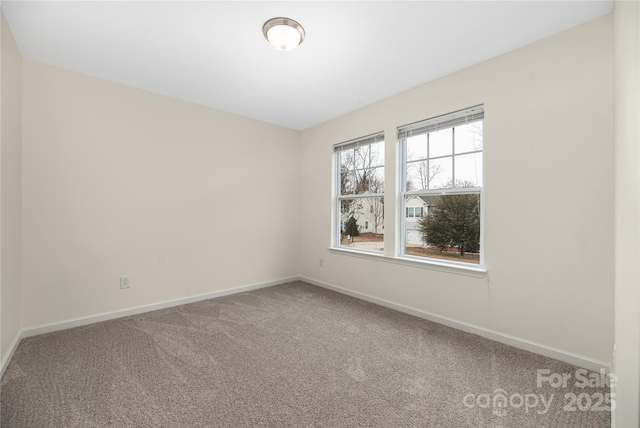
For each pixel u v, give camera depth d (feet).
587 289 6.43
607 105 6.18
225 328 8.71
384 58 8.05
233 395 5.54
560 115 6.79
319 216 13.84
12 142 6.95
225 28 6.75
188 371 6.35
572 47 6.63
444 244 9.64
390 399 5.44
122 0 5.82
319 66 8.48
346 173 13.00
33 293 8.06
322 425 4.79
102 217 9.23
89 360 6.77
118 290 9.53
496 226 7.87
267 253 13.64
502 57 7.78
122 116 9.61
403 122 10.24
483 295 8.13
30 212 8.00
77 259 8.79
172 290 10.73
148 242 10.17
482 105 8.28
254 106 11.68
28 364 6.57
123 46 7.47
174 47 7.52
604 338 6.21
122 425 4.75
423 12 6.19
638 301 2.63
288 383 5.94
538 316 7.14
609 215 6.15
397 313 10.03
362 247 12.26
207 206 11.65
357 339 7.99
